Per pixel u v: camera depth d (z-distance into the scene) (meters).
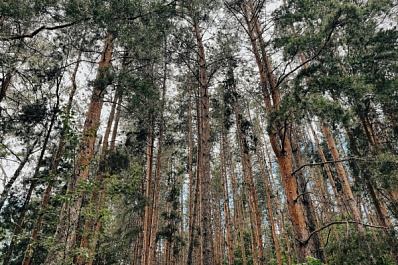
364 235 6.04
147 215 12.32
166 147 16.41
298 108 5.49
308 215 8.84
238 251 23.53
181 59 11.86
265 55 8.25
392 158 5.70
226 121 14.21
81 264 8.23
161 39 8.66
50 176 5.95
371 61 6.75
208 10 11.05
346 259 5.88
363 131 7.76
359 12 5.65
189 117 16.16
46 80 8.78
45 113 8.73
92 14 6.98
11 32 8.35
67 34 9.02
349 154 7.90
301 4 7.41
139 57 9.04
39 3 6.96
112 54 9.80
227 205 16.95
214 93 15.82
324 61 6.61
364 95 6.36
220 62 12.55
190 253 11.68
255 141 12.88
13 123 8.78
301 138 16.88
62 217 6.04
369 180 6.50
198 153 13.39
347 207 9.92
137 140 14.09
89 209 6.29
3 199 7.14
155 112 11.86
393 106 7.23
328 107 5.14
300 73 5.92
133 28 7.96
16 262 11.18
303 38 5.92
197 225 15.82
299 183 9.40
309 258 4.91
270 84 7.82
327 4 6.40
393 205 6.41
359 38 6.98
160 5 7.67
